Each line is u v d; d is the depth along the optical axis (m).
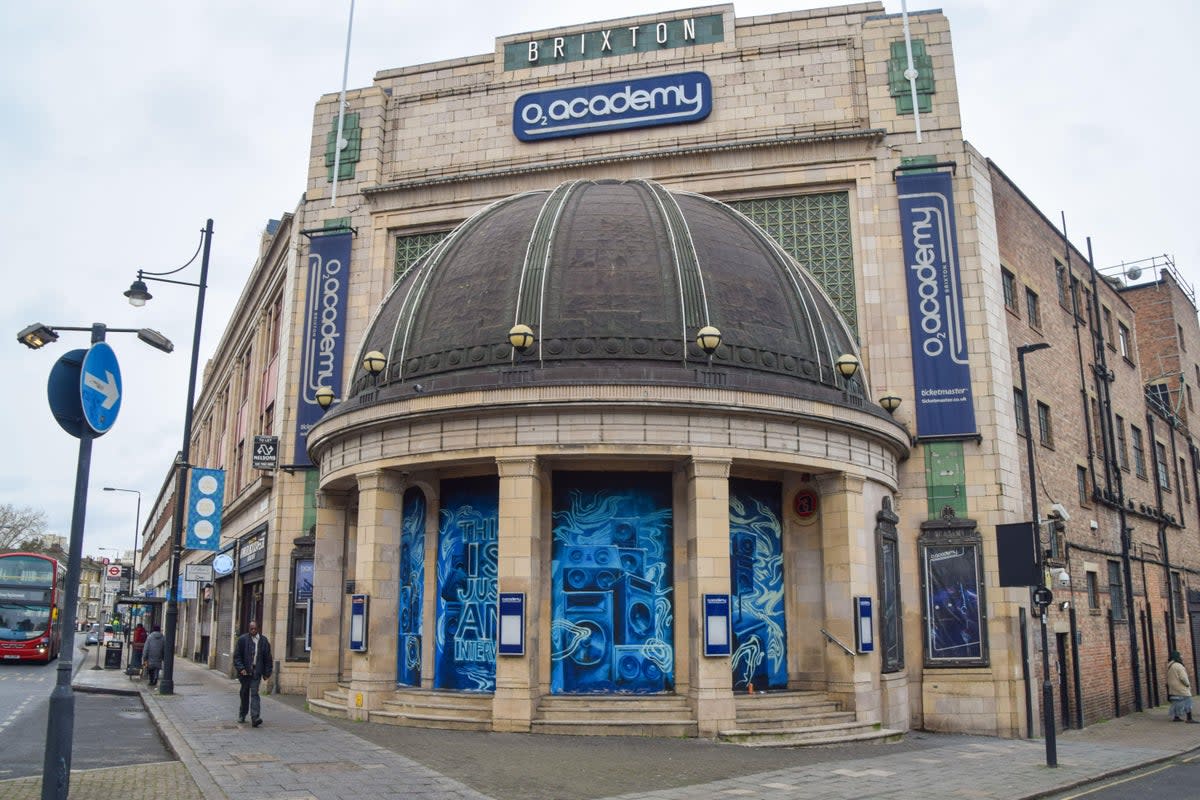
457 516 22.69
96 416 11.08
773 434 21.12
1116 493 36.19
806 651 22.42
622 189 25.94
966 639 24.83
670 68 31.19
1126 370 41.25
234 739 18.22
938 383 26.66
